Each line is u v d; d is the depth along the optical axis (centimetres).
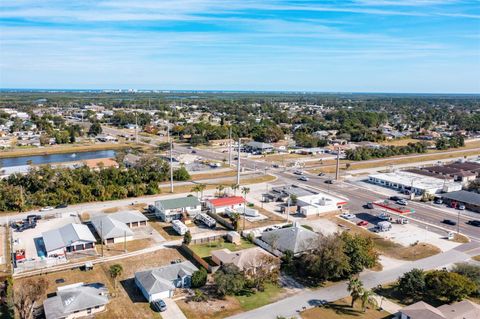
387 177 14550
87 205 11019
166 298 6331
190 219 10031
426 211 11312
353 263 7038
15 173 12794
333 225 10006
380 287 6788
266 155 19525
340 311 6053
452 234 9231
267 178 14738
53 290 6512
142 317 5800
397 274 7306
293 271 7344
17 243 8331
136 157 16875
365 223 10025
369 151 19675
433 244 8800
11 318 5638
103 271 7238
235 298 6400
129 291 6556
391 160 19012
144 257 7856
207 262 7600
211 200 10900
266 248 8319
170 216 9962
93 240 8150
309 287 6812
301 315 5919
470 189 13338
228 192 12612
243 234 9125
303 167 16962
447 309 5803
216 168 16162
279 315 5903
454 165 16600
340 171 16375
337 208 11188
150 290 6222
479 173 15475
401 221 10206
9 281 6431
